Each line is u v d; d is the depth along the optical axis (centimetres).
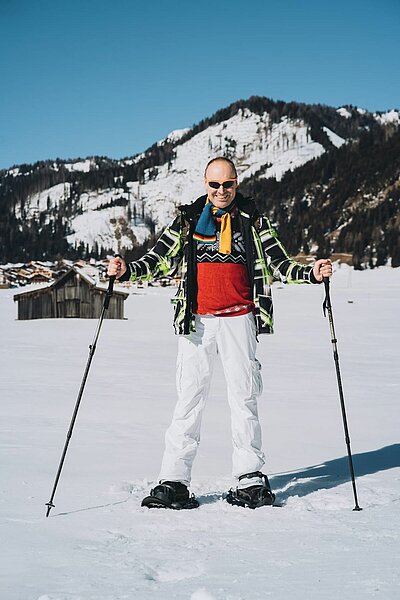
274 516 341
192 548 284
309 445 563
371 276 8712
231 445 554
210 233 398
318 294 5628
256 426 390
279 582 236
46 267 11131
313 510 357
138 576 248
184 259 398
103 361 1349
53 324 2889
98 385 980
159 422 675
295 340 1906
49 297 3556
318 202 15950
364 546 280
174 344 1805
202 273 396
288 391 934
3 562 266
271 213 16938
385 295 5441
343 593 222
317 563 258
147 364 1294
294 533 307
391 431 636
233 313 394
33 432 610
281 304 4341
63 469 457
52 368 1212
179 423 387
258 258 399
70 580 245
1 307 4641
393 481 424
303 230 14750
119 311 3453
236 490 377
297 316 3178
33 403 798
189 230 398
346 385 1005
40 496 381
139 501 371
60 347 1711
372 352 1565
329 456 517
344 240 12862
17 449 527
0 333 2306
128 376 1096
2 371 1162
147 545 290
